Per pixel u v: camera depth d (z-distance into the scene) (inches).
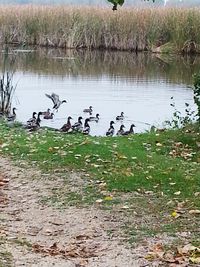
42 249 315.6
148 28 1878.7
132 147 552.1
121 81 1242.6
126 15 1889.8
